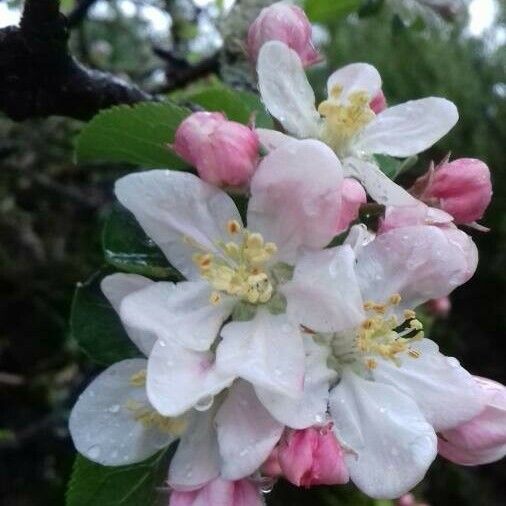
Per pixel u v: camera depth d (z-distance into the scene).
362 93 0.13
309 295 0.11
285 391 0.10
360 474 0.11
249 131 0.11
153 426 0.11
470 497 0.51
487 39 0.65
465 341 0.63
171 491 0.11
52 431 0.32
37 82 0.15
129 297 0.11
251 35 0.14
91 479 0.12
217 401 0.11
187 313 0.11
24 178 0.37
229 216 0.11
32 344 0.37
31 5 0.14
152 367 0.10
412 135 0.13
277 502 0.33
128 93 0.15
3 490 0.36
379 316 0.11
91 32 0.41
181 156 0.11
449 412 0.11
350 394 0.11
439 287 0.11
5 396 0.37
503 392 0.11
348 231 0.11
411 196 0.12
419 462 0.10
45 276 0.37
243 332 0.11
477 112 0.62
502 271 0.61
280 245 0.11
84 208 0.38
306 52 0.14
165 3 0.30
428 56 0.60
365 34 0.60
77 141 0.13
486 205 0.13
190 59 0.30
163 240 0.11
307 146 0.10
